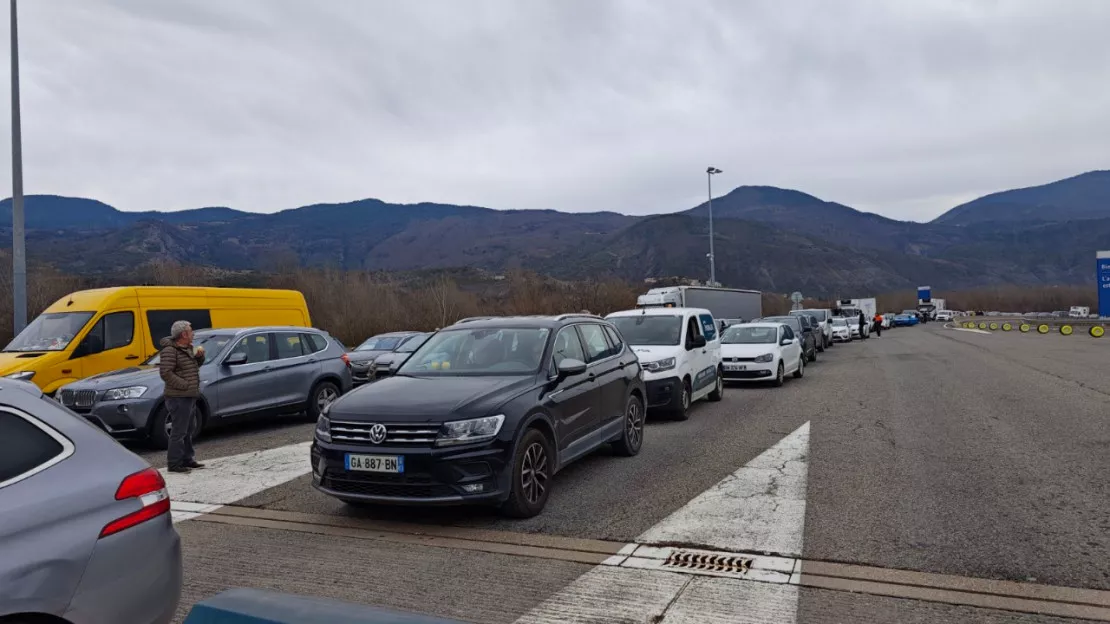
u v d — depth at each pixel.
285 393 11.68
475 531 5.78
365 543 5.54
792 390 15.40
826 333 33.03
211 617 1.64
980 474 7.27
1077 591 4.34
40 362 11.05
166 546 3.18
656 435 10.12
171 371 8.27
